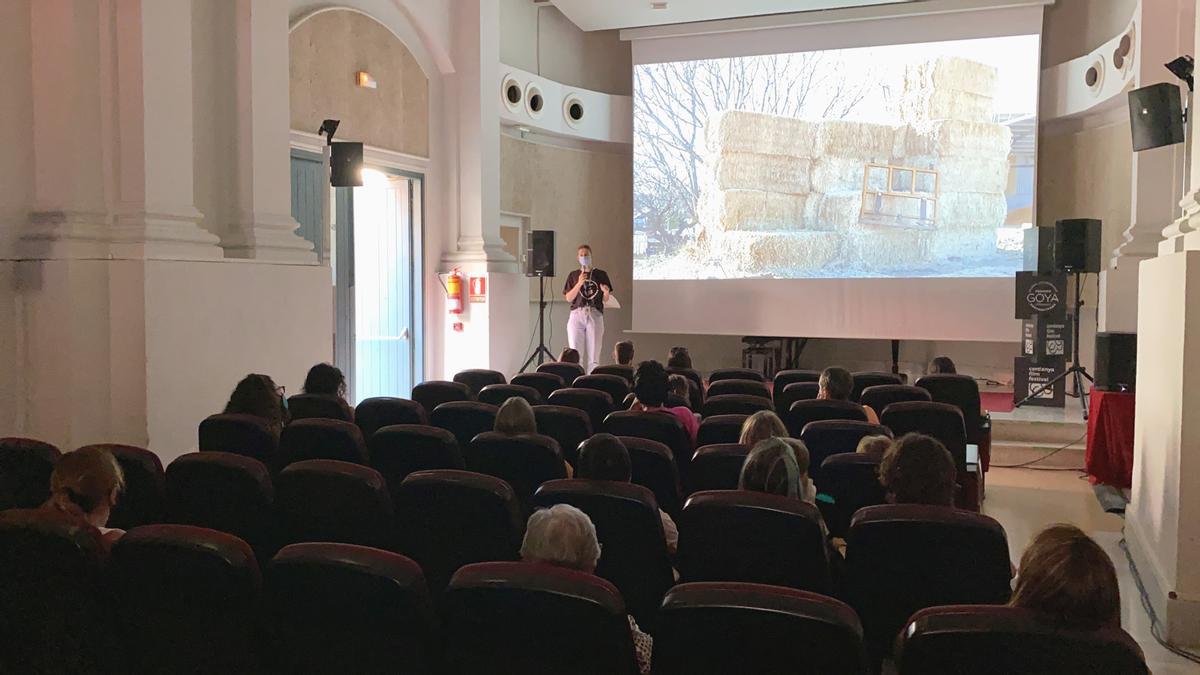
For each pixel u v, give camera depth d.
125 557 1.92
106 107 4.85
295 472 2.63
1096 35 8.66
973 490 4.10
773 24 9.52
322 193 6.56
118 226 4.83
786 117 9.57
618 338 10.99
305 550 1.82
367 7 7.34
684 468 3.84
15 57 4.80
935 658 1.51
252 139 5.59
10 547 1.98
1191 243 3.55
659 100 10.10
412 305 8.20
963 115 8.89
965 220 8.93
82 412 4.71
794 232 9.59
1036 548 1.61
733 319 9.88
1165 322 3.42
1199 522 3.11
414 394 5.11
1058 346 7.16
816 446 3.59
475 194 8.38
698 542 2.35
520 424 3.36
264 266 5.46
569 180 10.55
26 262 4.70
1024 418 6.71
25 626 2.04
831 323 9.48
